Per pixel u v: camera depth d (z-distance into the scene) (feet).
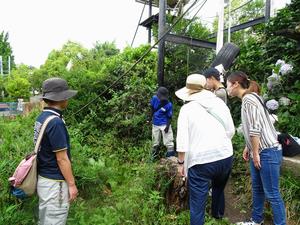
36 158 8.14
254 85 10.02
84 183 13.92
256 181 10.28
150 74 27.81
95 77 27.99
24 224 10.07
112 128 24.35
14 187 8.33
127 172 15.94
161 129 19.25
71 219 10.46
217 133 9.36
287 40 20.18
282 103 16.38
